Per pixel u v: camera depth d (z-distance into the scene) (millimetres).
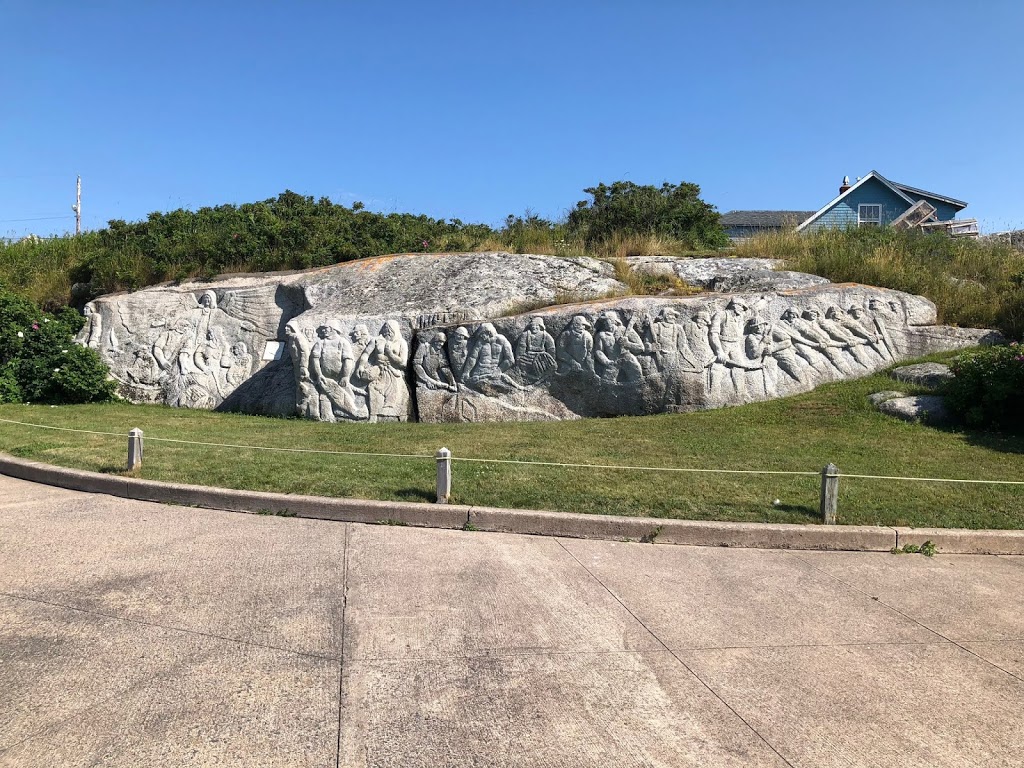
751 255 17078
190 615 4621
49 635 4285
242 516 7023
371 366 13203
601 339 12555
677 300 12805
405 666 4027
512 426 11711
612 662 4164
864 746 3389
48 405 14844
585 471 8297
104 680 3768
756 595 5285
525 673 3996
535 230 19844
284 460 8836
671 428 11062
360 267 16031
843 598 5273
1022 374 10484
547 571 5652
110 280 18156
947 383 11586
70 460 8906
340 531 6574
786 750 3342
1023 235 19438
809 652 4371
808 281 14266
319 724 3422
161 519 6879
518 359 12867
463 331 13070
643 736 3424
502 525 6695
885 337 13398
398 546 6168
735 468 8617
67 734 3275
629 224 19750
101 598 4871
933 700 3830
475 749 3273
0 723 3346
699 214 20453
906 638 4605
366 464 8625
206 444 9922
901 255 16312
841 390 12555
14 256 21906
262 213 19953
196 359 15602
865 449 9711
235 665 3969
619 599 5129
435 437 10695
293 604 4840
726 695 3828
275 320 15617
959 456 9391
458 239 19422
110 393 15812
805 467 8742
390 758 3186
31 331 15898
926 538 6480
